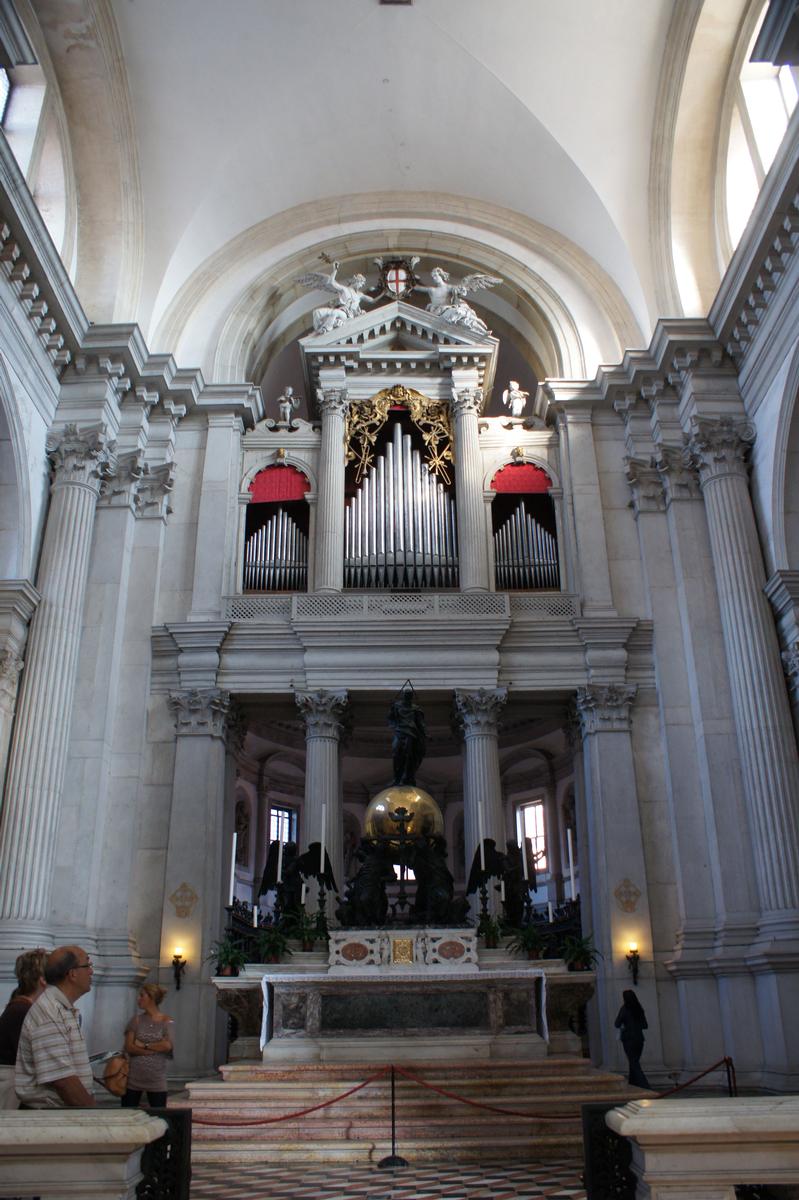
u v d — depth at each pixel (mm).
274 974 10023
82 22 14680
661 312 16344
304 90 16438
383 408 17328
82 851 13078
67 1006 4234
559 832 22594
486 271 18609
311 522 16484
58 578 13766
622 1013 11320
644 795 14234
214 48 15500
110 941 12961
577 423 16625
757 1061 12055
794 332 12852
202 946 13234
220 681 14898
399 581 15992
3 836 12391
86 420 14781
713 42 15406
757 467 14297
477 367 17328
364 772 23594
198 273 18031
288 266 18406
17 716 13008
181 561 15695
